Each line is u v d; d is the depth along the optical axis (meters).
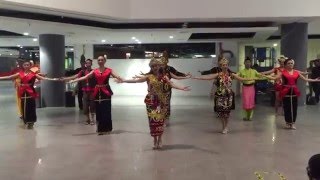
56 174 5.11
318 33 16.86
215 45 18.62
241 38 16.53
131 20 10.94
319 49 19.81
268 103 14.02
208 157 5.93
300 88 12.63
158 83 6.40
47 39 13.16
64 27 11.40
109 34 13.95
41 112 11.73
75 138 7.50
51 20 10.23
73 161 5.76
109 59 18.33
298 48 12.22
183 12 10.49
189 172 5.14
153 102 6.41
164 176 4.97
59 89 13.26
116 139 7.35
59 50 13.34
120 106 13.20
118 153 6.23
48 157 6.02
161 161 5.71
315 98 13.66
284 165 5.44
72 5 9.21
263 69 17.77
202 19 10.79
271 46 19.67
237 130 8.27
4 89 23.78
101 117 7.83
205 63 17.70
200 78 7.78
